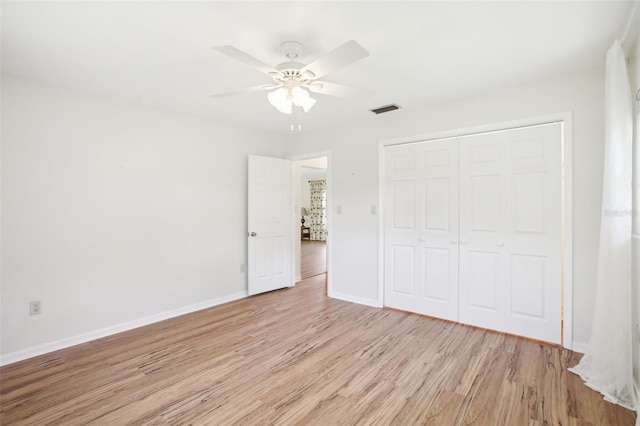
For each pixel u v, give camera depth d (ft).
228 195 13.55
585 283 8.50
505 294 9.87
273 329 10.42
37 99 8.80
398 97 10.24
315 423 5.93
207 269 12.79
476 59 7.68
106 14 5.79
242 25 6.18
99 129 9.93
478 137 10.26
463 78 8.79
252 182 14.07
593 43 6.94
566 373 7.54
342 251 13.71
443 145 10.97
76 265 9.48
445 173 10.95
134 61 7.70
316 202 37.24
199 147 12.51
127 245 10.55
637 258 6.50
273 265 15.01
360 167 13.05
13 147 8.42
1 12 5.68
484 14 5.87
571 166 8.61
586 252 8.47
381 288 12.53
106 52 7.25
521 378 7.35
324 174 34.76
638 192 6.47
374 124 12.60
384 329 10.34
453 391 6.89
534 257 9.37
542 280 9.25
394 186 12.17
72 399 6.69
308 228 37.52
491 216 10.07
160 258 11.37
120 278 10.38
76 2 5.42
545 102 8.98
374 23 6.13
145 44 6.89
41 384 7.26
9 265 8.38
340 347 9.05
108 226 10.13
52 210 9.05
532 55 7.49
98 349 9.04
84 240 9.64
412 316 11.55
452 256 10.87
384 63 7.86
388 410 6.29
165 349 9.00
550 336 9.15
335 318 11.39
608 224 6.73
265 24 6.15
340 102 10.70
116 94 9.92
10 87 8.37
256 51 7.20
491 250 10.10
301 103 7.32
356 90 7.14
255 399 6.66
